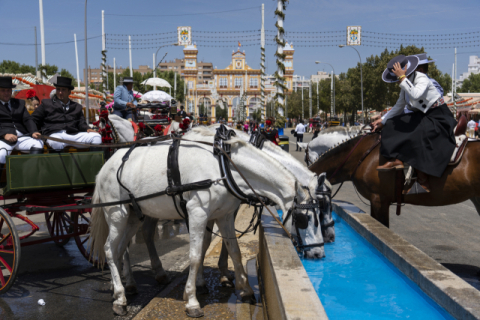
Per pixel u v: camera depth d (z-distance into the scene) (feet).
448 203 15.93
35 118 19.07
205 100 336.49
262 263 14.69
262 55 66.08
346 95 222.48
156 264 17.07
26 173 15.98
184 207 13.71
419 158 15.33
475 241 22.84
